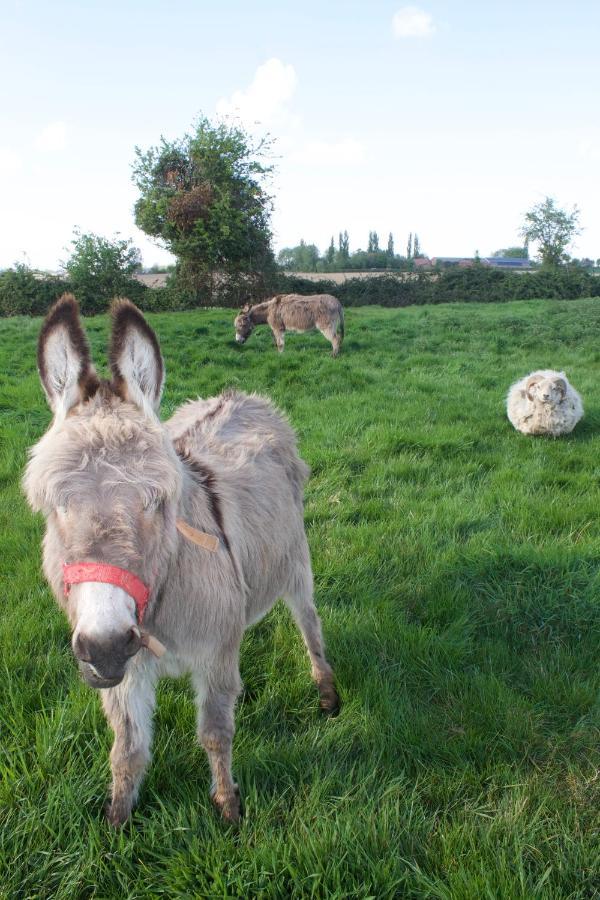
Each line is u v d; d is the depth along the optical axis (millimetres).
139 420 1818
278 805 2295
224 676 2215
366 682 2908
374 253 75000
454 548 4117
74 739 2479
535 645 3301
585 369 10305
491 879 1941
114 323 1871
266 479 2676
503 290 29969
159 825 2172
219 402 3160
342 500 5020
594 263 63094
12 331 13438
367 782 2379
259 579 2506
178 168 27438
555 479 5355
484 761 2510
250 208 27125
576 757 2547
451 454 6055
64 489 1685
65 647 3184
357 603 3611
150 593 1844
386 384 8977
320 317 12148
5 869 2014
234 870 1990
